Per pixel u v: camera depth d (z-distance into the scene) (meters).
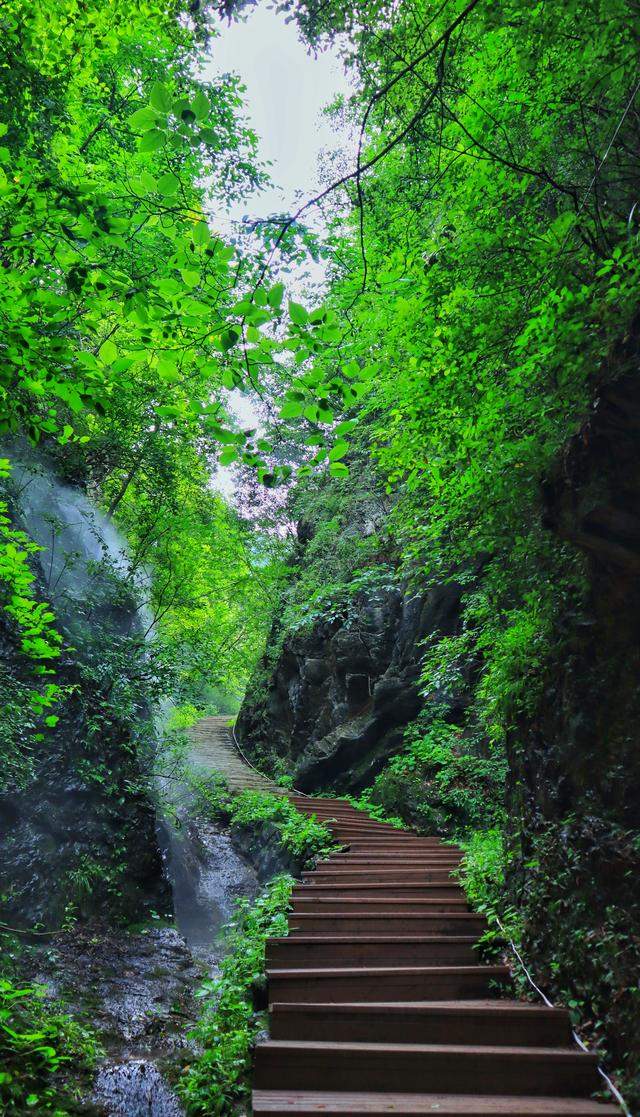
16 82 5.92
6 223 3.47
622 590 4.53
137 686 9.38
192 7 6.08
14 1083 4.14
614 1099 3.49
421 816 9.81
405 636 12.41
